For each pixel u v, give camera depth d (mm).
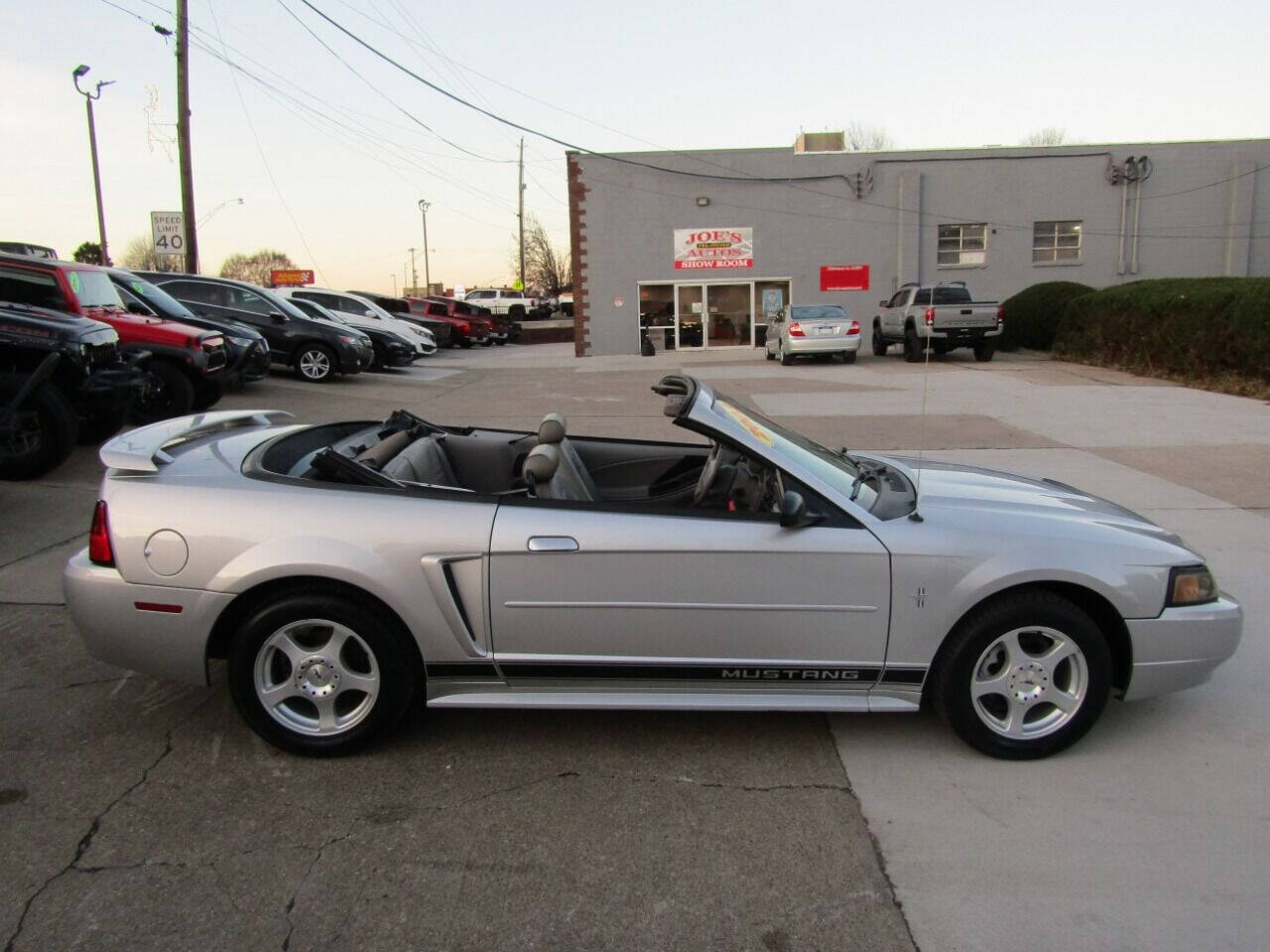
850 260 28828
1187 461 9609
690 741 3779
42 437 7867
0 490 7672
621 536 3438
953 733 3688
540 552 3430
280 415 4941
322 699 3537
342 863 2953
